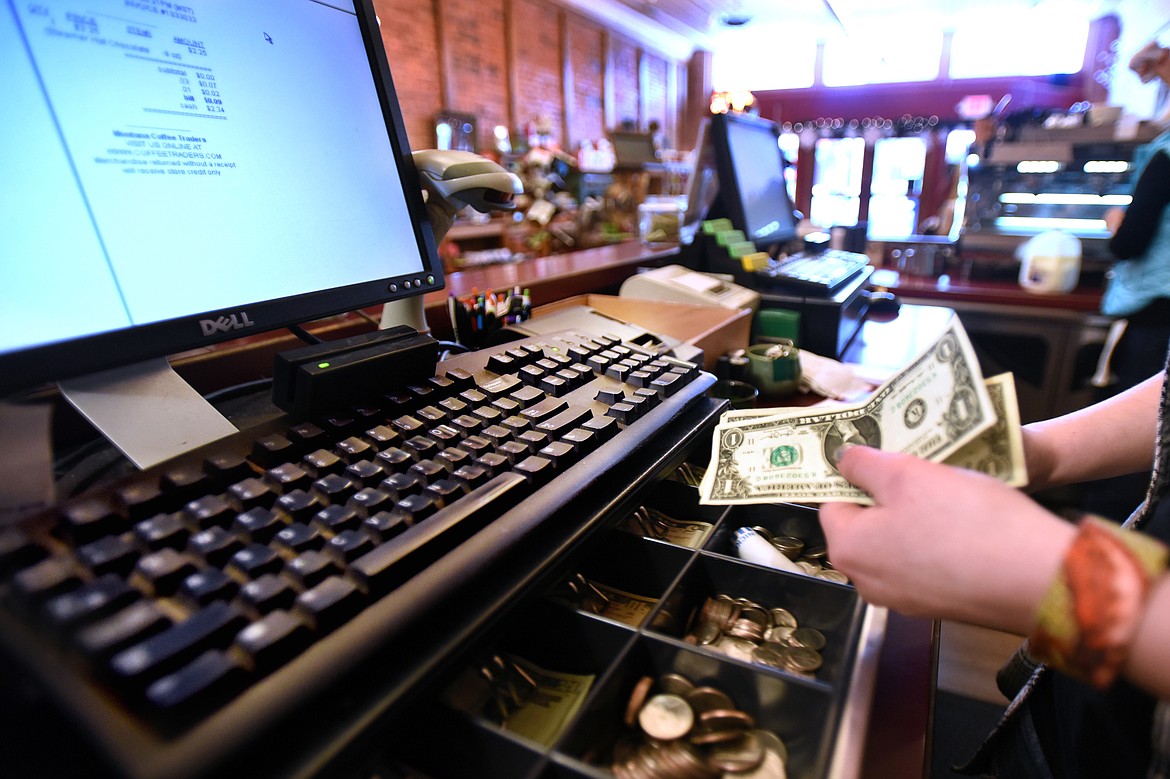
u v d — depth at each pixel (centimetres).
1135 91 419
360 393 57
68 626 31
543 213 473
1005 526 32
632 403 64
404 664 36
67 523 38
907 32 693
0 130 40
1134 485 189
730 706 43
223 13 54
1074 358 230
